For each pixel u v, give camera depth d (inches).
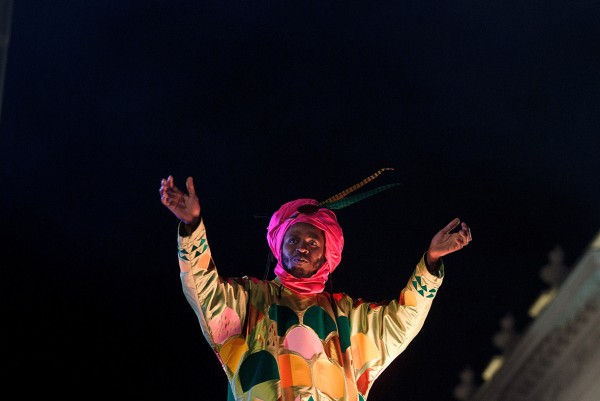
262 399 268.4
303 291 296.8
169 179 276.8
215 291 283.1
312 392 272.2
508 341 971.3
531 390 971.9
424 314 303.0
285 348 280.2
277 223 307.7
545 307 957.8
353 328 300.5
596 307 906.7
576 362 927.0
